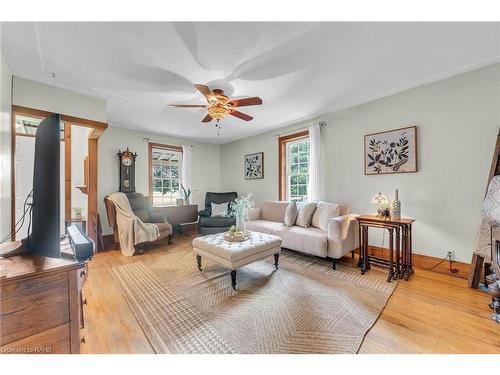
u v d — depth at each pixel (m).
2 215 1.97
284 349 1.39
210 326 1.62
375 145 3.07
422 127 2.67
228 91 2.68
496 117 2.21
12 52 1.92
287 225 3.41
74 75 2.32
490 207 2.03
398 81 2.55
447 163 2.50
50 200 1.06
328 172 3.64
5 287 0.83
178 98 2.93
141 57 2.00
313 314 1.77
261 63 2.12
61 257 1.06
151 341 1.46
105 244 3.97
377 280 2.40
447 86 2.49
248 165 5.21
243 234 2.71
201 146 5.71
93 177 3.41
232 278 2.22
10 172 2.20
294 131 4.23
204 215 4.67
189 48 1.88
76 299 0.99
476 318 1.69
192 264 2.95
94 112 2.84
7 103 2.11
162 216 4.19
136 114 3.59
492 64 2.22
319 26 1.64
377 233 3.06
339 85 2.62
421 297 2.02
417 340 1.46
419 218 2.70
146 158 4.76
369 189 3.15
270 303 1.95
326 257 2.92
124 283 2.36
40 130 1.17
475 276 2.17
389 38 1.79
